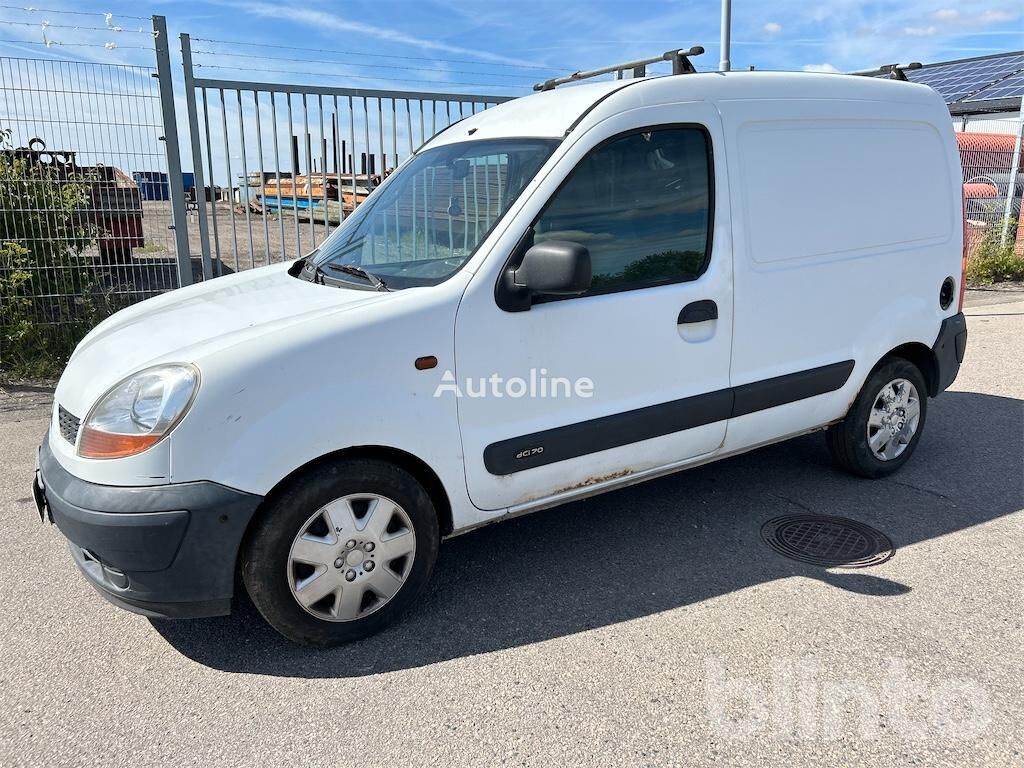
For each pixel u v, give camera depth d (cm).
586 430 328
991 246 1208
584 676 277
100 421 268
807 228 389
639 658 287
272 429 266
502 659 288
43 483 283
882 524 395
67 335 680
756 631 303
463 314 296
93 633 309
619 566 357
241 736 250
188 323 309
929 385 466
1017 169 1224
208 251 729
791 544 375
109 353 305
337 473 281
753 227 369
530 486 325
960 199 462
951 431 534
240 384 262
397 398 286
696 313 352
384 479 291
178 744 247
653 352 343
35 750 245
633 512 415
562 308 316
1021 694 264
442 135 407
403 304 289
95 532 258
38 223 668
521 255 307
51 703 267
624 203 332
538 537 388
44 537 389
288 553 277
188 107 696
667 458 361
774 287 378
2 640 304
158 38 670
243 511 263
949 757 236
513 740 246
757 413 383
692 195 351
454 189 348
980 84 1421
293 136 736
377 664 287
